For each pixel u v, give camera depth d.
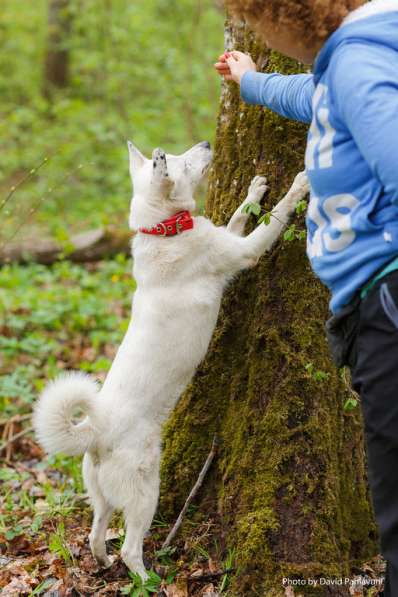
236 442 3.11
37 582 3.05
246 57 2.84
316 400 2.96
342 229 1.95
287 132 3.04
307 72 2.99
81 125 11.02
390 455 1.96
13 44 13.91
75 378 3.00
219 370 3.28
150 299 3.18
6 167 10.70
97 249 7.43
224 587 2.89
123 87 11.08
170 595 2.88
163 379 3.09
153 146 9.84
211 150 3.49
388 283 1.89
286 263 3.02
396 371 1.89
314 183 2.00
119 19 11.48
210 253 3.14
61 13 11.72
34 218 9.45
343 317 2.03
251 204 2.83
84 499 3.72
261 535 2.86
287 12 1.95
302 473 2.91
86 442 2.97
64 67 13.18
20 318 6.00
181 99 10.18
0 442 4.50
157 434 3.11
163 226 3.20
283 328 3.01
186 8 10.95
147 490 3.03
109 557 3.21
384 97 1.75
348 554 2.95
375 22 1.88
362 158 1.90
